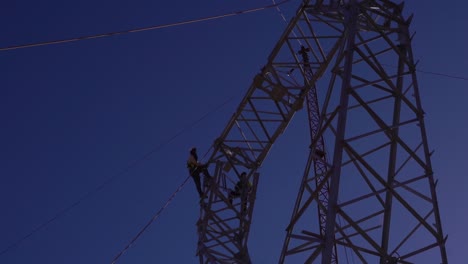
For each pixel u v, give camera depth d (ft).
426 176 67.15
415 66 72.74
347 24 73.87
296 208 66.39
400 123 68.39
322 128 67.36
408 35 76.43
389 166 69.26
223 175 107.65
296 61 96.53
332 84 70.90
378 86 70.95
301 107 99.14
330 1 86.58
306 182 67.41
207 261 101.86
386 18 78.74
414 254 63.67
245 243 103.19
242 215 105.09
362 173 68.33
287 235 64.18
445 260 63.00
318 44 94.17
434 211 65.16
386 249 66.49
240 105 102.89
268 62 97.14
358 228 60.64
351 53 69.00
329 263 57.00
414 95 71.20
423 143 68.59
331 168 61.98
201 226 105.81
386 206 68.13
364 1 75.31
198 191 107.04
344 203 61.41
